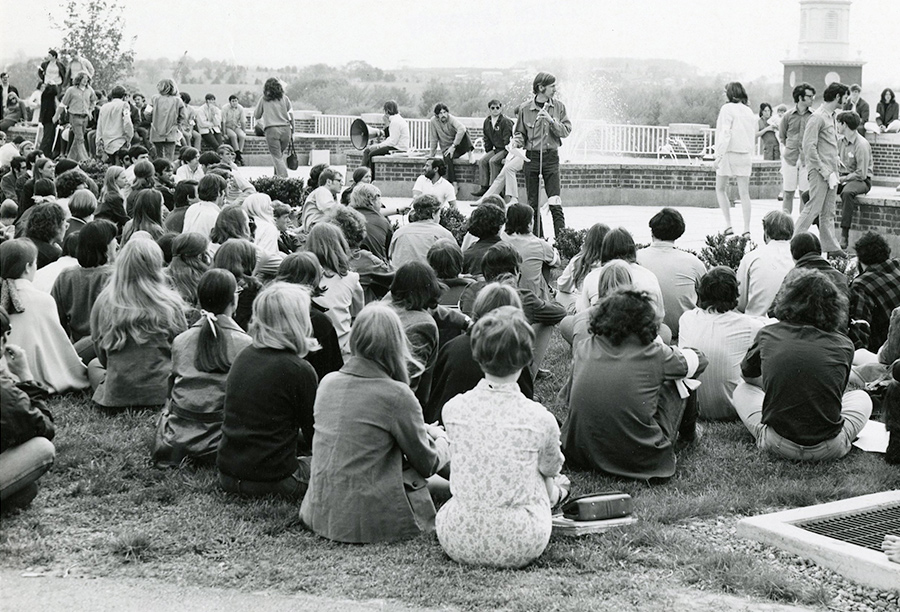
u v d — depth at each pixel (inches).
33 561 199.8
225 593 187.9
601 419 249.4
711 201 823.1
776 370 261.9
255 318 233.1
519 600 184.4
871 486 247.9
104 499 230.2
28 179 576.1
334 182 467.2
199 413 248.1
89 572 196.1
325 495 212.4
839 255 514.6
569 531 214.1
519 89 2876.5
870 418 297.6
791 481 250.8
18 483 217.6
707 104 2420.0
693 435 275.0
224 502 229.0
